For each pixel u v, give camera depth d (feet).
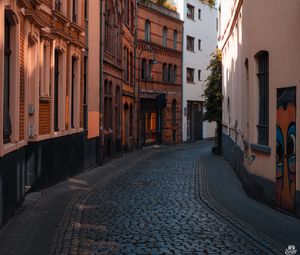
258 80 44.50
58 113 54.19
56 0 51.29
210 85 103.81
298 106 33.81
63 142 54.85
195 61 163.02
